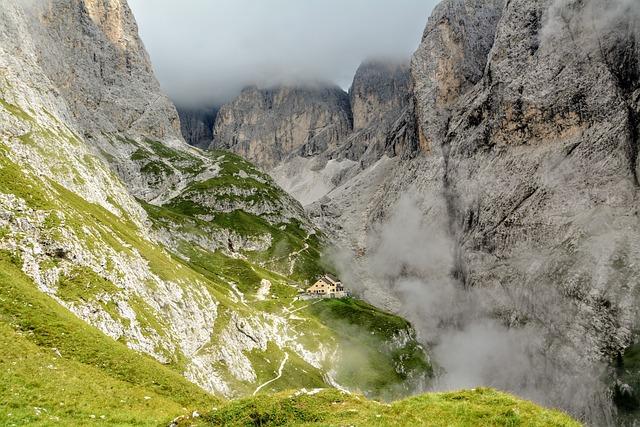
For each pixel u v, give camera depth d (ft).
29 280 270.87
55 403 138.62
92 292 304.09
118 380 189.78
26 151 485.56
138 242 485.15
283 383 465.47
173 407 171.63
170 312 391.86
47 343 195.31
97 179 609.83
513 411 114.21
